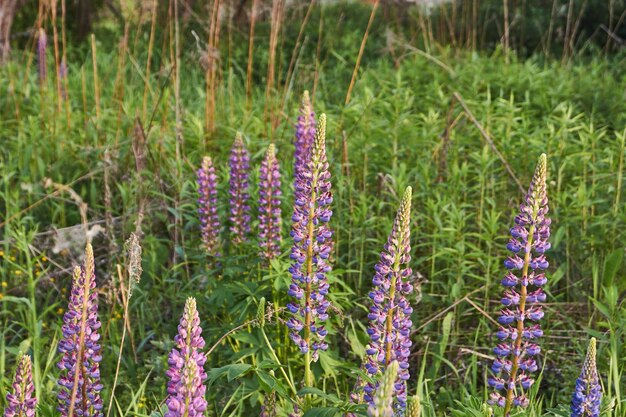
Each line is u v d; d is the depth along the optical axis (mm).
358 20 6637
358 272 2686
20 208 3193
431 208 2740
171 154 3291
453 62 4781
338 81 4699
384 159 3158
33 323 2521
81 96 4242
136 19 4352
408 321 1899
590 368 1811
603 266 2703
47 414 1997
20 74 4574
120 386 2441
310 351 2078
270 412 2037
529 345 1870
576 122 3670
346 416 1925
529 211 1835
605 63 4789
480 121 3469
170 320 2678
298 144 2770
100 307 2723
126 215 2867
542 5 6328
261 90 4902
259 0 5438
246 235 2686
